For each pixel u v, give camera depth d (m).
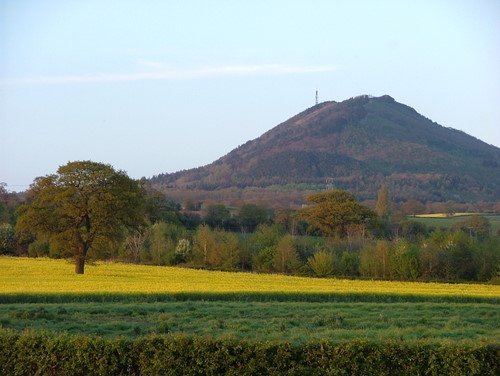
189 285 82.81
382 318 51.59
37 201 110.81
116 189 110.44
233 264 141.12
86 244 112.50
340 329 44.62
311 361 30.61
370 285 95.31
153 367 30.28
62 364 31.19
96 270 120.94
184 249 147.75
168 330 42.97
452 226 195.38
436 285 101.25
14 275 105.00
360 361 30.50
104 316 52.50
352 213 177.12
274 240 145.75
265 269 136.12
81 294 67.31
